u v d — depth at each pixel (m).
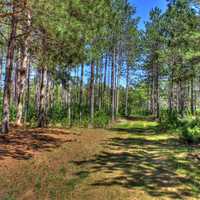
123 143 16.34
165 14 33.22
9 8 12.80
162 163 11.30
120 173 9.71
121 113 48.84
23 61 19.27
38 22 12.02
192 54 20.09
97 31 16.94
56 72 21.17
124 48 42.28
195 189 8.29
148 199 7.48
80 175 9.41
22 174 9.24
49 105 29.95
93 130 22.77
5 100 15.42
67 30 12.34
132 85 58.91
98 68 43.31
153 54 39.59
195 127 18.86
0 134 15.27
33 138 15.23
